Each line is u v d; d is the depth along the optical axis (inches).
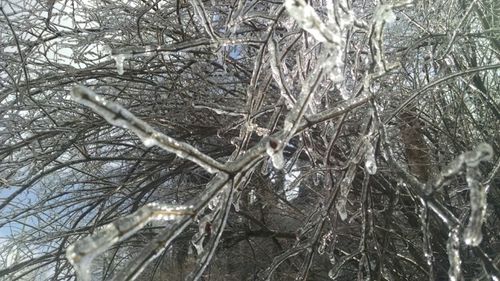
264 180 205.2
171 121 212.2
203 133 218.5
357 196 195.5
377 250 141.5
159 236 69.7
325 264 217.9
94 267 251.1
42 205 207.5
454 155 184.2
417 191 84.7
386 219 170.4
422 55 189.2
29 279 222.5
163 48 112.6
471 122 192.5
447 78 124.0
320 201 159.2
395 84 164.2
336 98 172.7
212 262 240.4
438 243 176.2
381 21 92.7
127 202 248.5
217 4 207.5
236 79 227.5
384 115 161.3
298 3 68.3
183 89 201.6
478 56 189.5
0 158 196.7
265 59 139.8
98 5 213.3
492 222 181.2
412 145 179.9
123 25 201.3
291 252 134.7
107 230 62.9
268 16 124.2
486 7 173.6
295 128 81.8
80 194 234.4
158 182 214.8
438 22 166.1
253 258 237.9
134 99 211.5
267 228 234.4
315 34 71.0
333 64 74.7
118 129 223.6
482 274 111.8
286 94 112.0
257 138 207.9
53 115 214.1
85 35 203.6
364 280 154.9
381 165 171.0
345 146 189.2
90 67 199.0
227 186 80.5
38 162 211.2
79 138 205.0
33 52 198.2
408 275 201.0
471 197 67.7
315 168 147.3
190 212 72.8
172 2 207.6
